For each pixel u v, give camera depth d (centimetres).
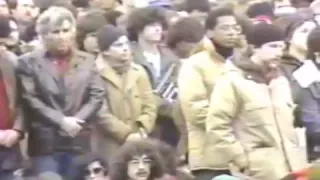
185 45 1510
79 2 1886
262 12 1778
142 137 1320
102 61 1391
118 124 1351
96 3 1897
